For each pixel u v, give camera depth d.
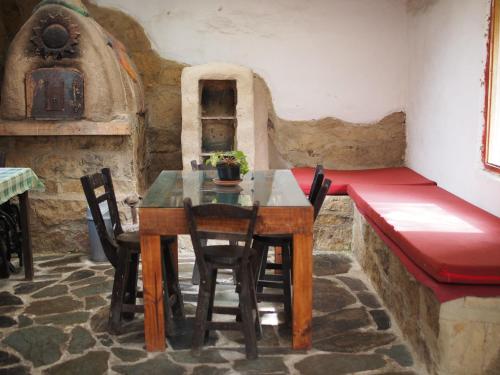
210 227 3.04
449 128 4.32
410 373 2.81
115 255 3.30
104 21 5.50
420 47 5.07
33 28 4.67
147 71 5.59
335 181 4.94
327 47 5.56
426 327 2.80
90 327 3.41
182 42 5.55
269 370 2.87
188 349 3.11
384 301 3.76
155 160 5.73
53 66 4.71
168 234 3.03
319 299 3.86
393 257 3.50
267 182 3.80
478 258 2.60
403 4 5.47
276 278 3.69
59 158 4.94
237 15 5.51
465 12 3.95
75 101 4.72
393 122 5.65
